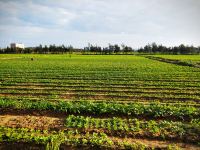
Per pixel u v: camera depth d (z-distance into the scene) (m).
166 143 12.20
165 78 35.09
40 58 97.12
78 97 22.59
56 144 10.12
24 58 95.81
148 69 48.31
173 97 22.59
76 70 45.75
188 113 16.16
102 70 45.94
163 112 16.45
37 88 26.75
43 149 11.21
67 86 28.08
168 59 87.69
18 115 16.50
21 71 43.31
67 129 13.68
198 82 31.86
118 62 72.00
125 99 21.84
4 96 22.59
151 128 13.75
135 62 72.38
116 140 12.24
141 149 11.21
